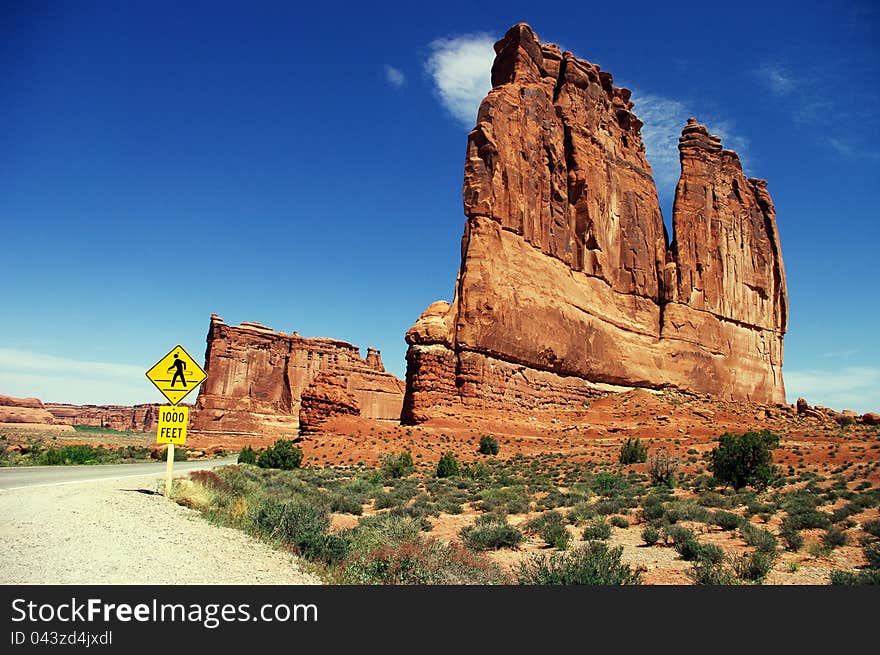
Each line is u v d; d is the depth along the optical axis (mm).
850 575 9938
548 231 67125
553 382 63125
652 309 78750
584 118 75188
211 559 7977
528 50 71062
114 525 9562
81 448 35750
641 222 80375
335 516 18266
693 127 90312
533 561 11273
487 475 35688
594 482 29875
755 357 87438
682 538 13859
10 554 7289
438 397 53812
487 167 60750
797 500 20359
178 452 59281
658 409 64750
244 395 131500
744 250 89438
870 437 48219
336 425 52875
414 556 8859
